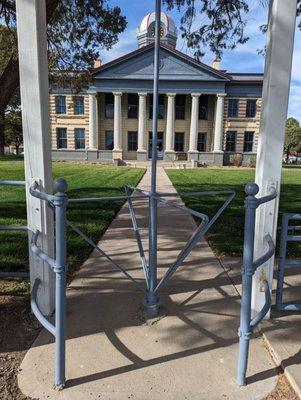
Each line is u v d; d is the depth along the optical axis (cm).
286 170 2916
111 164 3484
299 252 568
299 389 245
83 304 369
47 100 321
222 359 281
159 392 246
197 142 4003
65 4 962
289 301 382
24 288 405
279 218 798
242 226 732
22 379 257
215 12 767
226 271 466
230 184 1636
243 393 246
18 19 291
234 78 4128
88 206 923
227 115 4006
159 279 436
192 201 1059
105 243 594
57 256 234
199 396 243
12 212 823
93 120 3853
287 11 286
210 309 361
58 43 1109
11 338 307
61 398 240
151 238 339
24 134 311
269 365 274
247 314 245
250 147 4059
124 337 310
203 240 618
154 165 329
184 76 3797
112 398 241
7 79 731
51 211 332
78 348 294
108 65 3722
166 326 328
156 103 323
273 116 305
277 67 296
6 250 528
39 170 315
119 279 436
